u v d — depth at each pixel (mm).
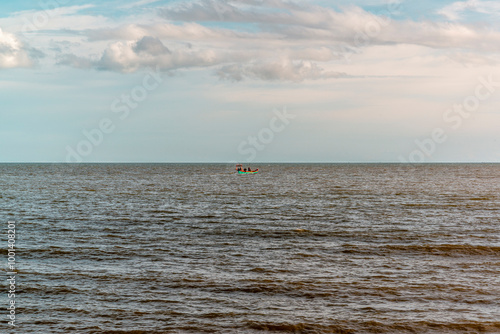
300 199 64062
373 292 20766
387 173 177375
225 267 25047
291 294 20484
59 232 35344
